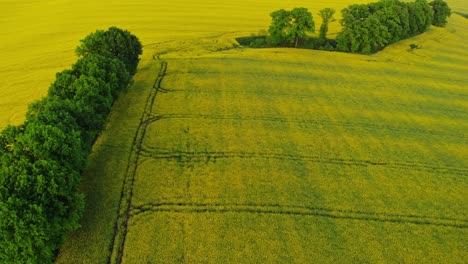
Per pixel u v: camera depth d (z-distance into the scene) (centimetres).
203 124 4841
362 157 4362
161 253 2961
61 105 3806
